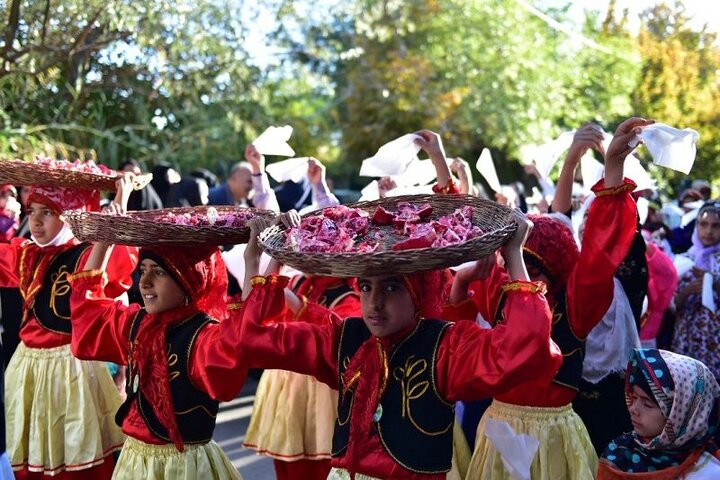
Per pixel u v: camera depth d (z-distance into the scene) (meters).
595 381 4.00
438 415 2.87
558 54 17.30
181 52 10.73
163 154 12.37
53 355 4.51
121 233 3.25
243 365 3.14
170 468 3.42
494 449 3.58
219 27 10.85
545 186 5.94
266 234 2.96
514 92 17.27
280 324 3.10
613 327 4.02
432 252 2.51
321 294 4.86
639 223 4.07
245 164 8.77
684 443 2.78
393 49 18.12
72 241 4.64
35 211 4.55
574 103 17.09
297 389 4.75
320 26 12.40
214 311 3.61
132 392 3.51
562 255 3.56
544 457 3.50
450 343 2.89
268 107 14.50
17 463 4.50
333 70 19.08
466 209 3.04
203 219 3.54
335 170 19.12
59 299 4.53
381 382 2.92
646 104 16.45
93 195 4.70
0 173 4.11
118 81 11.19
